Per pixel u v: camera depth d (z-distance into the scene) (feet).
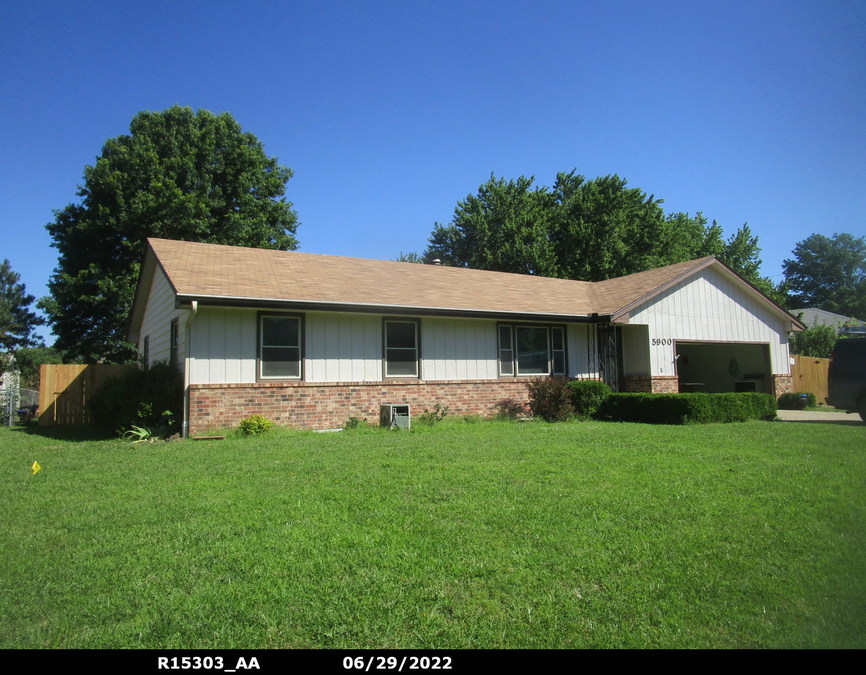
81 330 89.30
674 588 11.99
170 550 14.24
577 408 51.06
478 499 18.63
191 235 85.30
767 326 66.39
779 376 66.39
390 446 31.04
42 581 12.51
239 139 97.19
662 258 118.83
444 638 10.13
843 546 14.34
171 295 44.29
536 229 114.42
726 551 13.98
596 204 113.09
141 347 61.46
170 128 92.38
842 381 45.50
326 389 42.50
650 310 56.70
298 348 41.78
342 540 14.74
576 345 56.75
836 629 10.43
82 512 17.79
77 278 82.99
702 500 18.42
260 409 39.75
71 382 58.80
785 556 13.70
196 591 11.85
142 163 85.40
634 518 16.52
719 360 73.20
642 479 21.45
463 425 44.19
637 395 48.19
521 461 25.53
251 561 13.42
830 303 201.98
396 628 10.47
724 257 143.02
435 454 27.76
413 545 14.38
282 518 16.75
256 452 29.37
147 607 11.25
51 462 27.71
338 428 42.68
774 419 48.85
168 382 39.09
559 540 14.65
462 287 55.01
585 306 57.47
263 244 95.86
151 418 38.65
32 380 119.55
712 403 44.98
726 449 28.73
